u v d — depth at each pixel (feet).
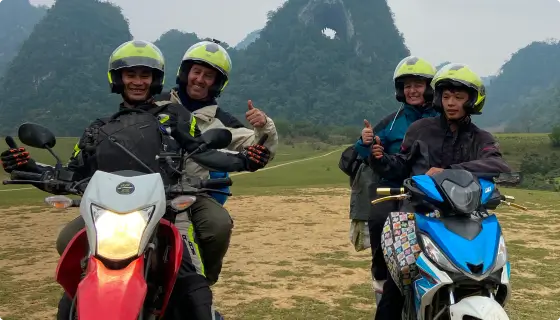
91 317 8.47
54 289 23.63
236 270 27.40
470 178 11.30
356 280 25.35
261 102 589.73
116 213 9.59
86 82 552.82
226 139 11.89
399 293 13.47
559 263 29.37
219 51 16.19
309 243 35.55
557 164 212.64
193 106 16.39
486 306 9.92
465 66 14.06
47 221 46.83
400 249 12.30
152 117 12.57
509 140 285.84
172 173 11.99
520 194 76.28
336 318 19.52
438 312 11.04
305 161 212.84
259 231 40.75
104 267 9.18
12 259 30.58
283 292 23.11
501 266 10.70
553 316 20.04
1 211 54.19
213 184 11.55
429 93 17.66
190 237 12.26
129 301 8.74
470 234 10.84
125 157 11.79
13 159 11.42
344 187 88.38
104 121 12.87
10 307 20.94
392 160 14.75
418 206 11.98
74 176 12.12
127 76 13.56
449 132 14.43
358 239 18.92
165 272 10.83
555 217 48.19
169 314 11.42
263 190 80.33
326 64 646.33
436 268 10.81
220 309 20.57
